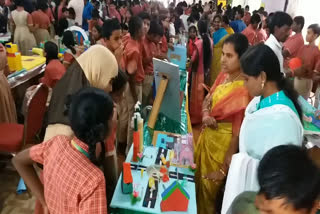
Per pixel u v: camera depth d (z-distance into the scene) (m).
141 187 1.40
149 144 1.77
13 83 2.85
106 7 7.70
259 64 1.12
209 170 1.78
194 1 12.50
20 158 1.12
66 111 1.16
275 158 0.62
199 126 3.61
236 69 1.59
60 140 1.04
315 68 3.02
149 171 1.50
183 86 2.67
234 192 1.17
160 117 2.05
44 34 5.34
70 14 5.75
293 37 3.48
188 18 6.43
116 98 1.57
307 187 0.56
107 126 0.95
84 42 4.05
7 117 2.56
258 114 1.16
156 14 5.80
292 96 1.17
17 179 2.47
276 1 8.53
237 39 1.55
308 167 0.58
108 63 1.35
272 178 0.59
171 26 5.68
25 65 3.29
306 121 2.12
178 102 1.88
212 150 1.73
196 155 1.88
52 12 6.63
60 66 2.82
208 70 3.51
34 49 3.90
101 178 0.94
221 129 1.67
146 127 1.93
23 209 2.15
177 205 1.26
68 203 0.96
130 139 2.04
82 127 0.91
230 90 1.59
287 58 3.38
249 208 0.82
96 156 1.07
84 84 1.31
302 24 3.42
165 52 3.62
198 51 3.34
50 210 1.05
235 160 1.19
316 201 0.58
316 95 3.03
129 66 2.65
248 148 1.22
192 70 3.47
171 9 7.42
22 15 4.86
